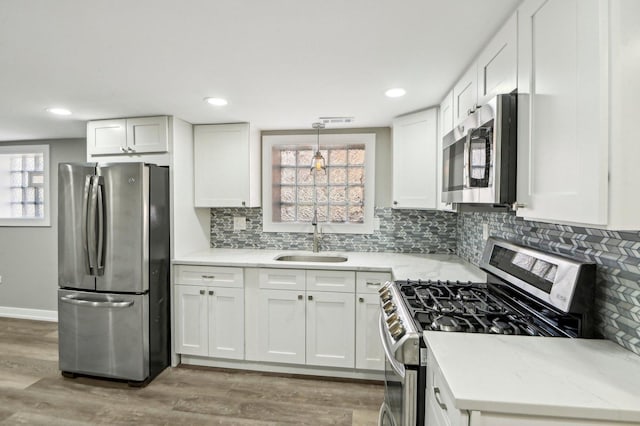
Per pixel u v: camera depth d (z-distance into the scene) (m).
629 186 0.70
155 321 2.49
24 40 1.41
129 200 2.35
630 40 0.69
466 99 1.71
